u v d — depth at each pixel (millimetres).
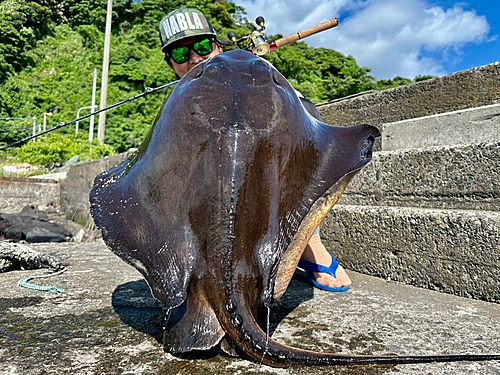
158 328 1752
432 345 1580
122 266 3154
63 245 4363
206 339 1326
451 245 2359
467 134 3117
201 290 1314
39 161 15602
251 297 1282
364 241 2887
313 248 2406
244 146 1306
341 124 4992
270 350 1238
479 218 2240
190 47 2836
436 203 2732
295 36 3145
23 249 2996
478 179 2490
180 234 1325
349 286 2441
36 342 1603
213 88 1402
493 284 2162
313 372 1352
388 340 1627
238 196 1279
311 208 1431
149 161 1418
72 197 9789
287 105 1420
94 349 1532
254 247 1300
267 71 1471
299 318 1888
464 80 3740
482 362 1421
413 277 2555
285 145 1367
